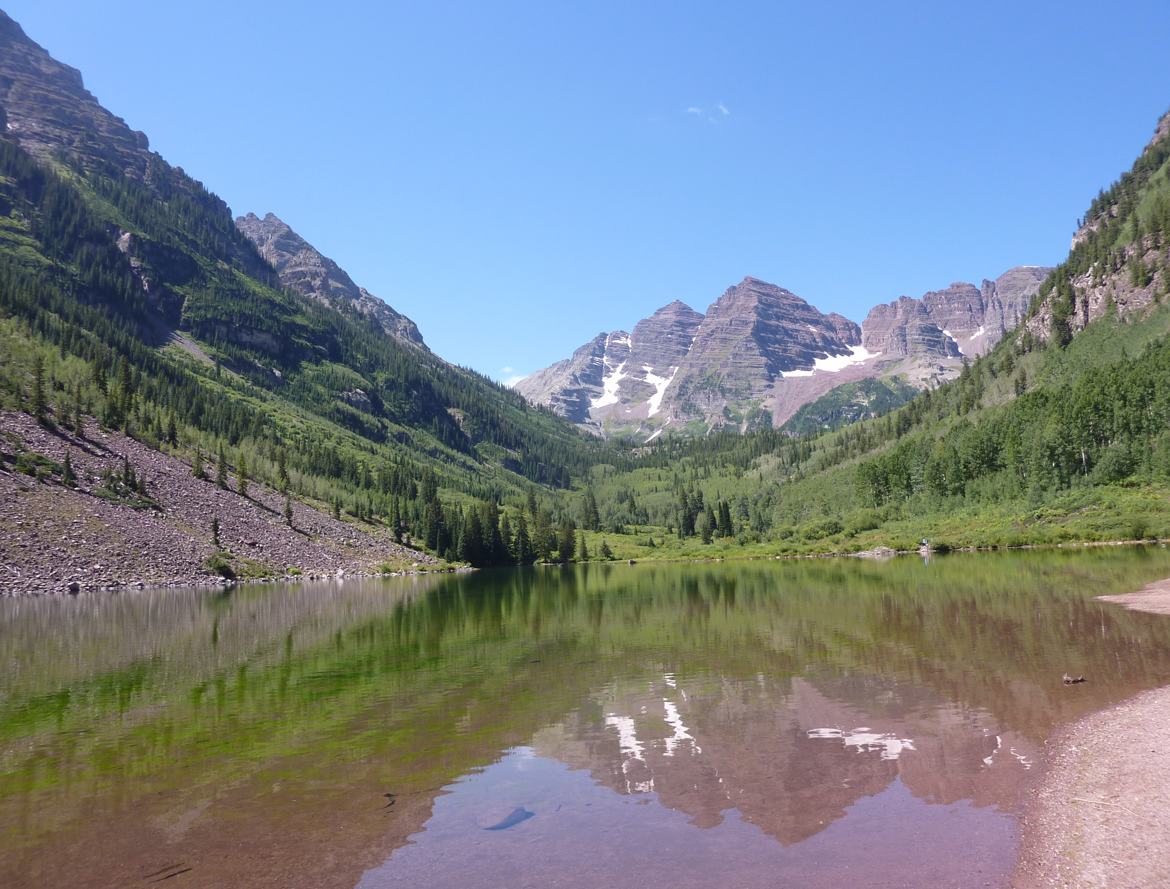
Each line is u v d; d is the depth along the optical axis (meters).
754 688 29.89
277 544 127.88
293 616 62.19
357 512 183.50
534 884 13.48
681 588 88.81
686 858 14.51
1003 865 13.83
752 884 13.29
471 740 23.52
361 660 39.34
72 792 19.11
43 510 93.44
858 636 42.25
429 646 44.38
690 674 33.38
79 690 31.92
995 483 159.50
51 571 83.50
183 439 161.38
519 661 38.41
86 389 145.12
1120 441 141.38
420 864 14.50
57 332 194.88
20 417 116.50
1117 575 69.62
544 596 84.38
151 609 67.38
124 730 25.20
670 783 19.05
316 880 13.93
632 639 45.50
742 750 21.67
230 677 34.75
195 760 21.67
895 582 78.06
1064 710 24.53
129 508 106.81
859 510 194.88
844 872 13.68
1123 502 124.75
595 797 18.22
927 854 14.38
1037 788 17.72
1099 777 18.12
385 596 85.69
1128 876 13.07
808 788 18.36
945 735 22.33
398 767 20.88
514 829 16.28
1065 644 36.44
